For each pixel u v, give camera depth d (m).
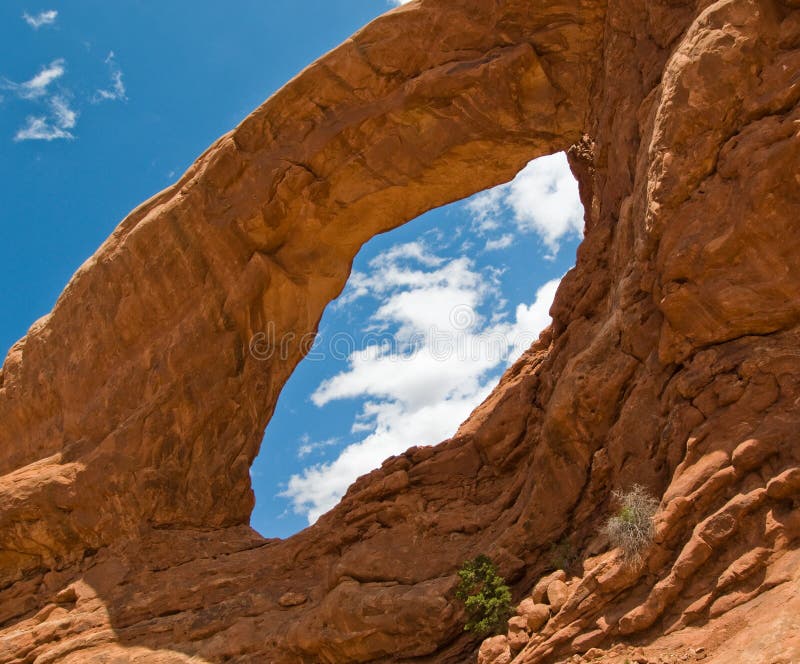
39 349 19.94
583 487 13.26
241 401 18.72
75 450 18.69
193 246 18.31
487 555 13.64
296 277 18.84
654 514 11.54
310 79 17.27
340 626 13.97
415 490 16.33
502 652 12.09
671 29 14.43
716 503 11.11
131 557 17.66
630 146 14.90
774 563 10.29
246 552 17.70
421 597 13.48
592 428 13.13
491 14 16.42
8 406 20.03
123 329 18.83
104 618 16.72
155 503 17.97
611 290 14.50
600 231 15.59
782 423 11.07
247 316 18.44
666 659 10.25
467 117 16.92
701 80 12.40
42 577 18.42
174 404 18.23
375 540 15.40
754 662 9.27
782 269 11.73
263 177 17.78
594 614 11.48
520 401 16.00
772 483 10.57
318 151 17.44
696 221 12.24
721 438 11.45
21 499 18.22
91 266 19.50
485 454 16.14
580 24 16.23
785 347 11.60
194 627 16.03
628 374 12.98
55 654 16.12
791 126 11.80
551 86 16.70
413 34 16.72
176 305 18.56
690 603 10.69
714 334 12.09
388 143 17.38
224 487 18.59
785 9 12.58
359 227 18.73
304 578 16.42
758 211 11.80
